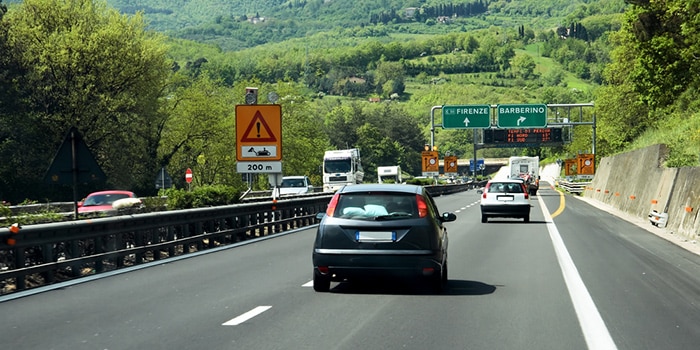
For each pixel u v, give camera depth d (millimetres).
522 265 18719
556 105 83625
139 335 9961
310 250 22938
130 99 68062
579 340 9695
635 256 20984
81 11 68562
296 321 11047
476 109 80688
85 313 11758
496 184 36188
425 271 13766
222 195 30578
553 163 179750
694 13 28672
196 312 11836
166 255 23141
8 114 62812
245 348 9133
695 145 43656
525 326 10672
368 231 13844
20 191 61188
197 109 85375
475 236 28141
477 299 13289
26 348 9164
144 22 70312
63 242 17703
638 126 87062
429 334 10055
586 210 49688
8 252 15773
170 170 88812
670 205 34125
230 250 23000
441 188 86188
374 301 13055
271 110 31859
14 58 64500
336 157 79875
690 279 16172
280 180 31969
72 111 65438
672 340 9742
